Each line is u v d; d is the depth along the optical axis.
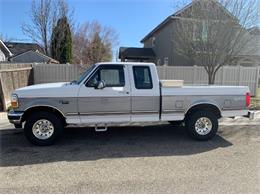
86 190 3.80
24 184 3.99
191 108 6.55
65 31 27.08
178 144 6.19
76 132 7.23
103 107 6.10
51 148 5.81
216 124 6.57
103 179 4.18
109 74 6.16
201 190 3.80
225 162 4.98
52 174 4.38
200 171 4.52
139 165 4.81
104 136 6.85
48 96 5.87
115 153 5.50
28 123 5.88
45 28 28.48
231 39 12.62
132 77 6.21
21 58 28.27
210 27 12.79
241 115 6.70
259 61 19.12
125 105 6.18
